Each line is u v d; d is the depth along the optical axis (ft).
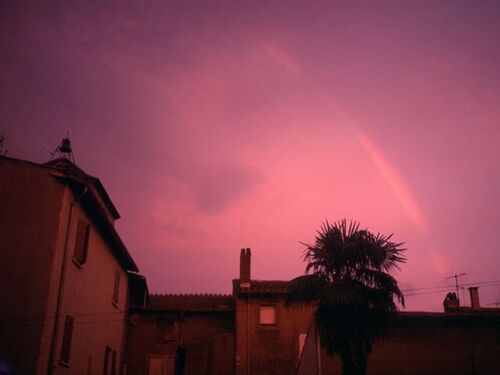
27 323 55.06
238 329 104.99
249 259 112.57
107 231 78.18
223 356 104.42
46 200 59.72
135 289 109.19
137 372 105.60
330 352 60.59
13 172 59.77
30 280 56.39
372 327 60.34
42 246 58.08
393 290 61.36
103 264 80.84
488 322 87.61
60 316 59.67
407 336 86.33
